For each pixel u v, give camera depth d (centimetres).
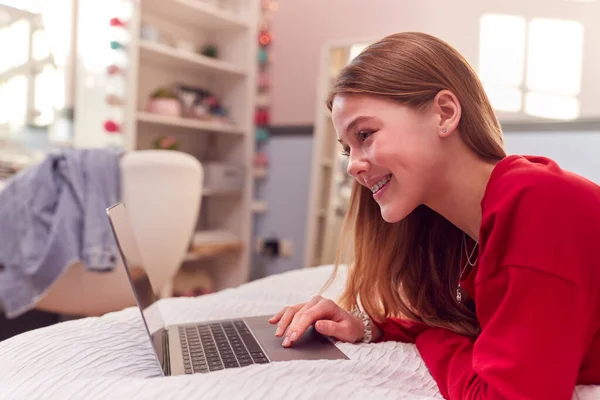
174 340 97
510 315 68
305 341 97
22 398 72
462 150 84
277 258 389
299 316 100
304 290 143
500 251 72
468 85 85
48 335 96
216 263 390
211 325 108
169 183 235
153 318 99
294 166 383
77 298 223
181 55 328
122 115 305
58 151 220
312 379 74
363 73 82
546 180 72
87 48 319
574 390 72
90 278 217
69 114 321
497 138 88
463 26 317
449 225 107
